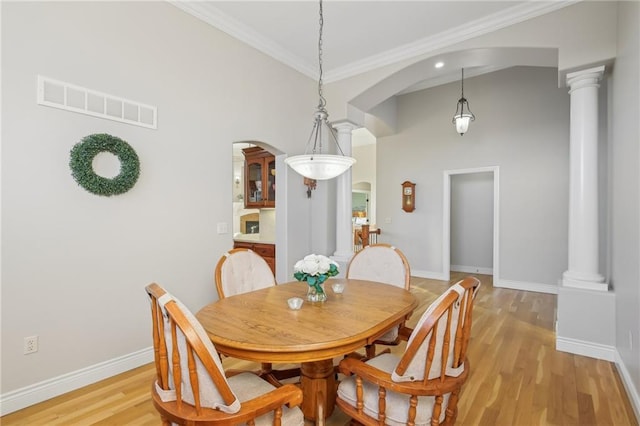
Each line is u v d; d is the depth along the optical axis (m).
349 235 4.44
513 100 5.14
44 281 2.10
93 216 2.31
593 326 2.73
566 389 2.23
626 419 1.91
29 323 2.04
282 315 1.70
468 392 2.19
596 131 2.88
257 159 4.82
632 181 2.19
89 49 2.28
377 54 3.80
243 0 2.82
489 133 5.35
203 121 3.01
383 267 2.64
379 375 1.30
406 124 6.23
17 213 1.99
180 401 1.09
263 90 3.62
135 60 2.53
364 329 1.51
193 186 2.93
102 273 2.36
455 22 3.18
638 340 1.98
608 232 3.19
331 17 3.09
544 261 4.90
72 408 2.02
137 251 2.55
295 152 4.05
